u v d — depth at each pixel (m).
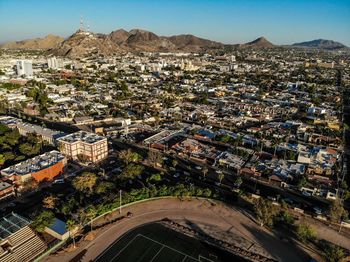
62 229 180.62
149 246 175.25
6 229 169.88
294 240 185.12
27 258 161.00
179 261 164.88
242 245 178.88
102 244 175.25
